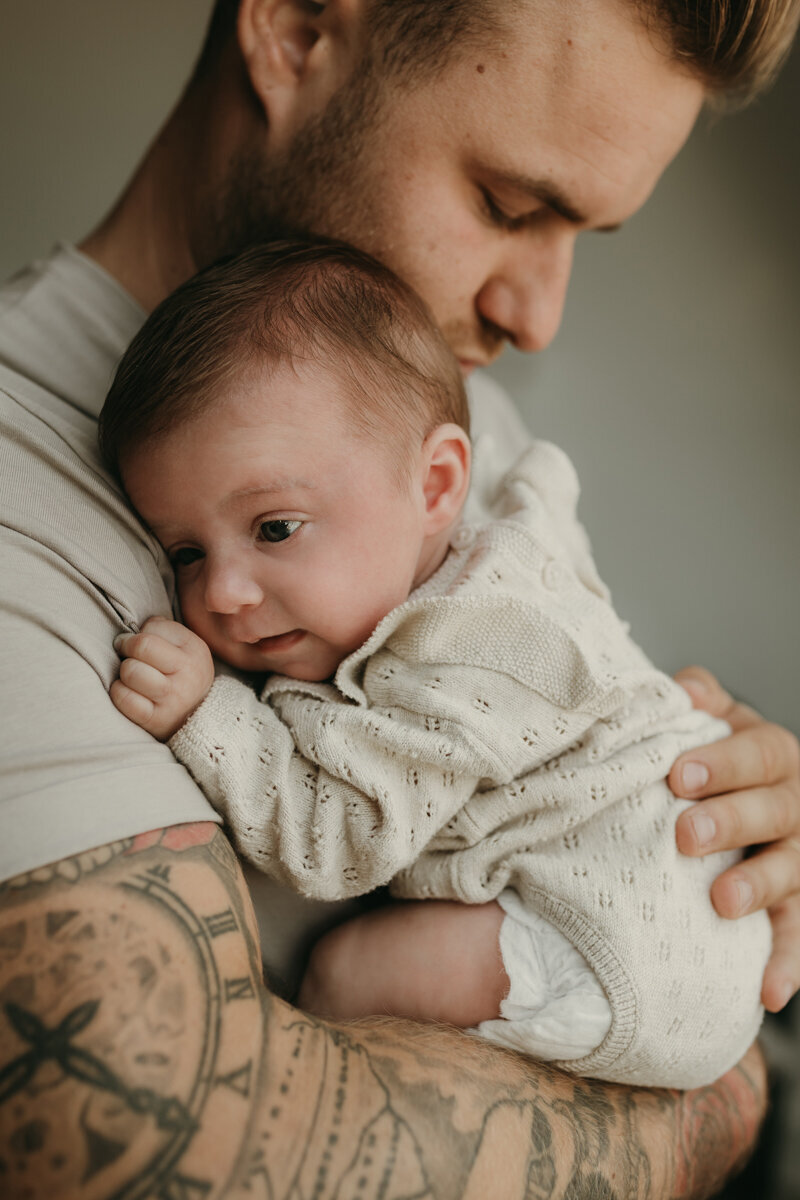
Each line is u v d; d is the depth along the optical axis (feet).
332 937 2.93
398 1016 2.77
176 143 3.70
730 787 3.13
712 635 7.43
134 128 7.84
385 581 2.91
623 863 2.77
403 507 2.95
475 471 3.79
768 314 7.38
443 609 2.83
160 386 2.77
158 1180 1.75
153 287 3.64
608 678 2.81
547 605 2.99
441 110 3.07
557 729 2.81
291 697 2.89
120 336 3.29
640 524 7.59
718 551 7.44
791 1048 4.17
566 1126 2.44
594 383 7.67
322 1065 2.08
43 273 3.30
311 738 2.70
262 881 2.88
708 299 7.50
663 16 2.87
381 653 2.97
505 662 2.83
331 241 3.22
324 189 3.35
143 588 2.69
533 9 2.90
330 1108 2.01
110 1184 1.72
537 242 3.41
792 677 7.24
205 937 2.02
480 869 2.81
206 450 2.72
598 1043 2.58
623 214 3.37
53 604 2.32
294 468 2.73
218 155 3.54
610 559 7.62
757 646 7.33
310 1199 1.87
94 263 3.41
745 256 7.40
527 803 2.82
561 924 2.70
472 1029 2.69
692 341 7.53
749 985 2.89
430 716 2.77
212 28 3.76
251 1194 1.83
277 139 3.40
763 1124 3.57
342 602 2.81
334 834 2.64
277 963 2.87
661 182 7.46
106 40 7.61
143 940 1.92
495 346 3.75
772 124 7.12
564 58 2.92
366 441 2.86
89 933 1.88
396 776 2.72
